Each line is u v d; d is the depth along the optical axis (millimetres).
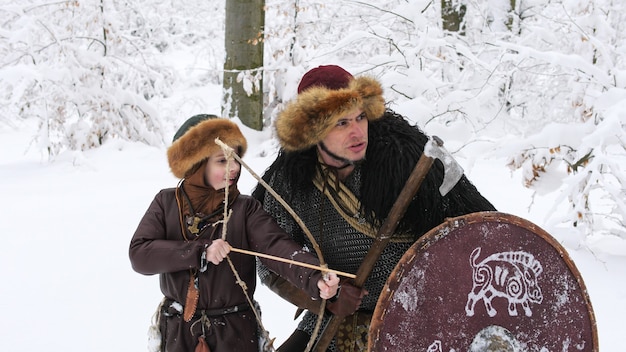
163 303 2320
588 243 4723
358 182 2209
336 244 2309
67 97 9547
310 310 2291
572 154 4770
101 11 10070
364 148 2146
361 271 2039
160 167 8617
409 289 1885
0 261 4809
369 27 6785
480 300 1944
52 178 8203
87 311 3918
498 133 6336
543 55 4723
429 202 2078
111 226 5641
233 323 2260
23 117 13117
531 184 4906
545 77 6719
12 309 3953
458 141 5523
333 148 2156
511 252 1967
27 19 9492
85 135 9633
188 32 12969
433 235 1892
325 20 8289
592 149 4543
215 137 2232
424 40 5938
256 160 8047
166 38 12414
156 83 10898
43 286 4305
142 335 3605
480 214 1933
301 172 2285
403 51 6070
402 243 2223
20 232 5516
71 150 9430
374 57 6137
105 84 9883
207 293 2240
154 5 12156
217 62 13523
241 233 2287
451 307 1923
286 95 8859
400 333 1889
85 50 9922
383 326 1875
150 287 4277
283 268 2178
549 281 1999
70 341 3537
